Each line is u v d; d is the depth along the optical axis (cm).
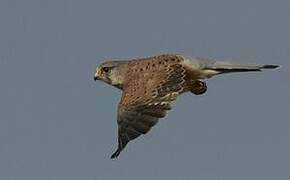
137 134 1285
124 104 1367
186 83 1680
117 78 1655
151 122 1306
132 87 1483
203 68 1648
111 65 1656
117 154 1257
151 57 1630
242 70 1661
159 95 1389
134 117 1320
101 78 1694
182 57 1634
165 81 1487
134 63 1623
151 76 1535
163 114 1327
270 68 1653
